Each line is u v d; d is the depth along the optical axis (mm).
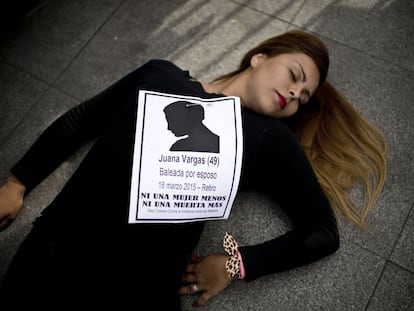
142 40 1736
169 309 1176
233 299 1366
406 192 1503
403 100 1641
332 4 1800
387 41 1738
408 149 1563
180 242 1216
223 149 1179
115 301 1129
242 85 1362
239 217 1477
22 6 1742
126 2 1800
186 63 1703
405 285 1386
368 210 1467
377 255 1423
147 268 1152
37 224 1205
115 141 1183
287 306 1360
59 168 1525
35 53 1707
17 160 1540
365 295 1374
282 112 1302
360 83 1671
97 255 1124
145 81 1278
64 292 1118
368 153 1532
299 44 1349
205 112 1196
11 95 1635
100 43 1729
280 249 1238
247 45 1731
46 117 1609
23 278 1146
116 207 1143
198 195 1181
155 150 1147
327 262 1411
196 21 1774
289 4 1802
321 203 1251
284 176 1264
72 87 1656
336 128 1545
